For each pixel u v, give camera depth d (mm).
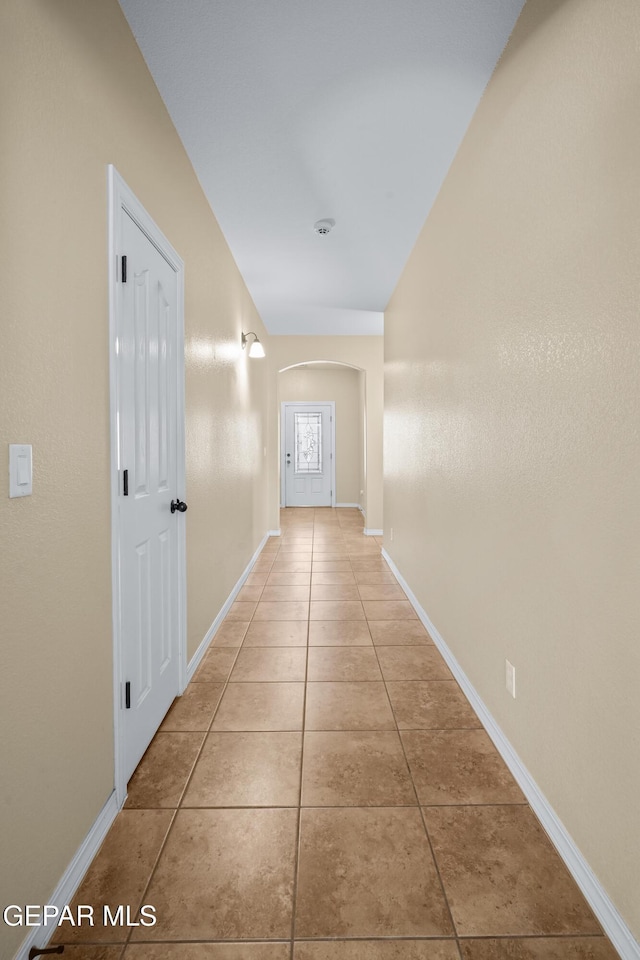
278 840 1490
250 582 4379
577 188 1342
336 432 9664
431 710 2238
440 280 2842
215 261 3146
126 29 1704
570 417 1396
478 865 1403
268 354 6422
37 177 1144
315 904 1281
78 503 1346
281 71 1978
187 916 1246
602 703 1252
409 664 2723
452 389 2594
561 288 1436
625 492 1156
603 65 1216
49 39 1199
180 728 2088
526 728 1693
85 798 1389
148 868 1388
